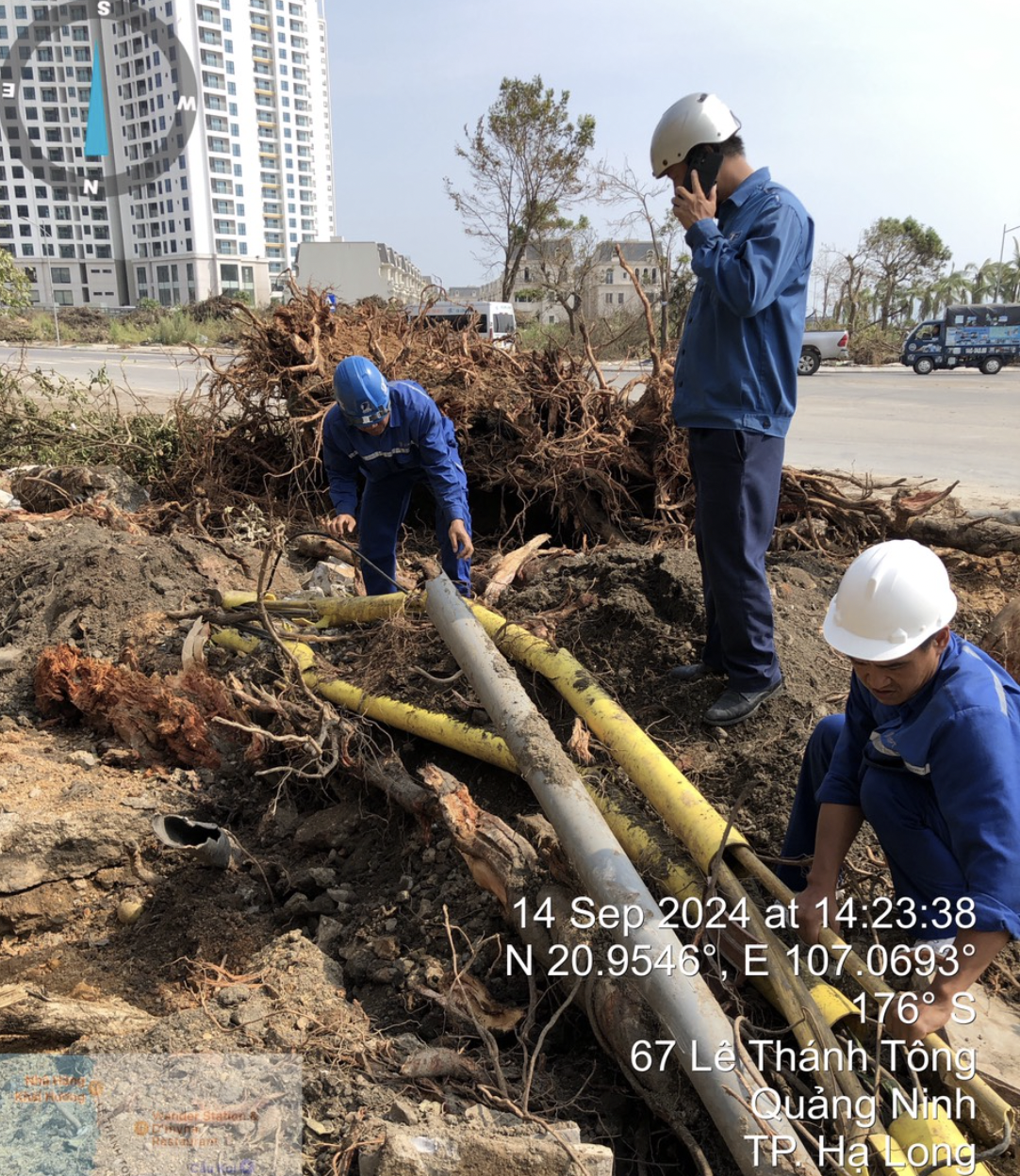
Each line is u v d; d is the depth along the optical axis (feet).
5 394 29.84
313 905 9.74
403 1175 5.93
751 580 10.03
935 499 18.99
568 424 22.54
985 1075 6.81
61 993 9.05
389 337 25.98
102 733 13.42
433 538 23.43
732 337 9.46
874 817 7.07
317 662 12.97
